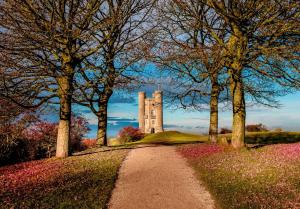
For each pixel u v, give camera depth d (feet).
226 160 69.41
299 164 58.65
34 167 71.92
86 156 85.71
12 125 95.20
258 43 73.31
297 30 71.36
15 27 67.82
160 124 327.06
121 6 87.15
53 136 120.98
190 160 76.02
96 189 49.24
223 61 77.66
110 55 100.68
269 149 81.10
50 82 82.84
